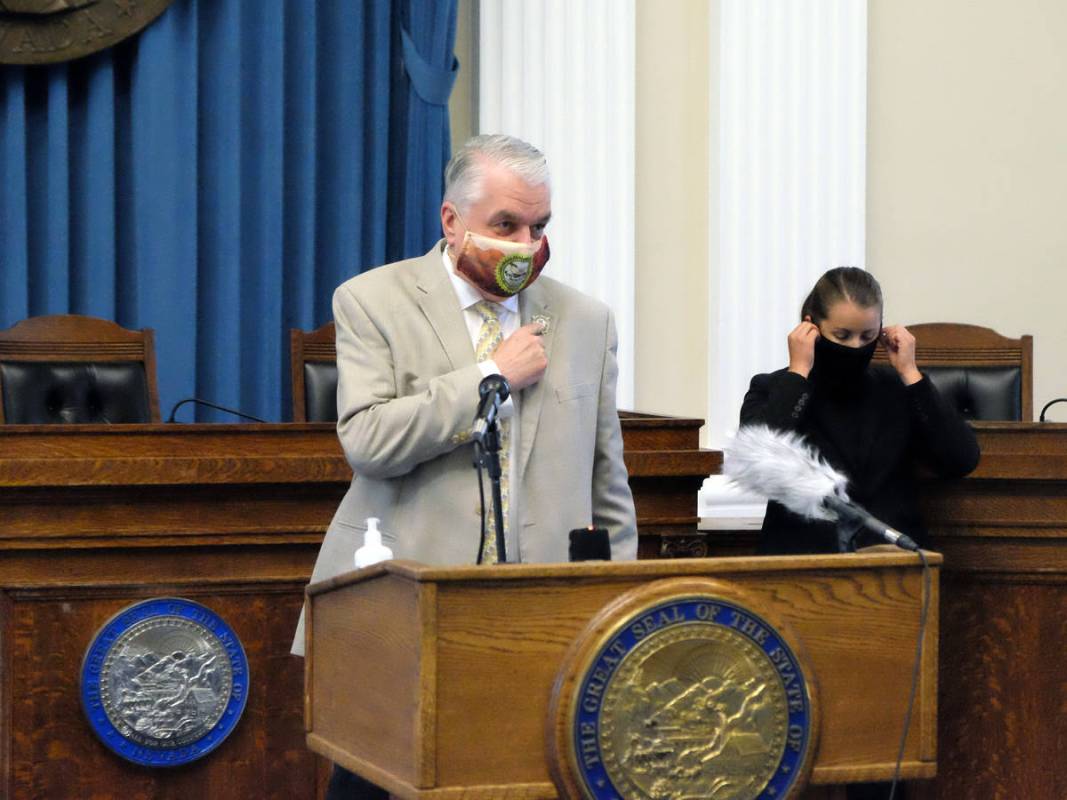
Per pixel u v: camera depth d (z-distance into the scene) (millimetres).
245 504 4746
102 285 7695
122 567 4668
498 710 2523
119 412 6230
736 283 8414
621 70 8391
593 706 2521
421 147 8203
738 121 8438
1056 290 9172
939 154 9078
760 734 2604
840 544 3016
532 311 3609
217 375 7871
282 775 4785
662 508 5156
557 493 3498
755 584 2672
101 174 7684
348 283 3609
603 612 2557
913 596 2773
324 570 3592
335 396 6336
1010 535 4840
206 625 4715
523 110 8422
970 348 6531
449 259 3584
